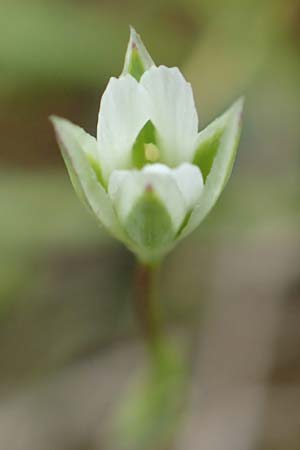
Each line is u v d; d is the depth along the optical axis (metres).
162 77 0.05
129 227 0.05
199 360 0.07
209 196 0.05
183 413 0.07
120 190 0.05
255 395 0.07
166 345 0.06
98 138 0.05
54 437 0.07
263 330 0.07
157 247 0.05
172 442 0.07
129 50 0.05
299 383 0.07
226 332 0.07
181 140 0.05
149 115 0.05
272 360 0.07
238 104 0.05
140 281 0.06
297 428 0.07
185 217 0.05
